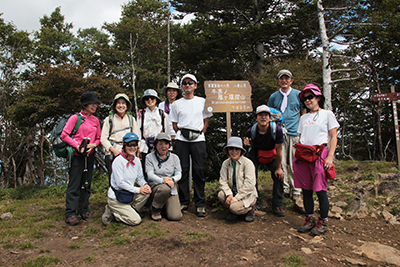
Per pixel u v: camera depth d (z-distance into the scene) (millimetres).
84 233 3389
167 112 4863
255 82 12547
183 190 4117
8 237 3217
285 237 3377
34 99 11648
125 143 3469
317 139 3473
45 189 6918
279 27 11906
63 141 3576
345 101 12930
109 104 13547
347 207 4293
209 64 14539
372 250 3037
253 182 3787
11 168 19109
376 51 11438
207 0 13969
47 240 3199
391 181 4855
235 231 3521
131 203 3699
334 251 3068
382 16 9625
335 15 10781
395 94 6172
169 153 3861
